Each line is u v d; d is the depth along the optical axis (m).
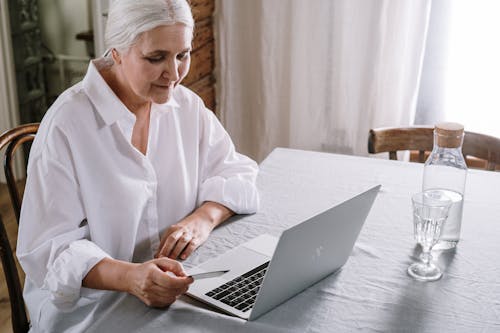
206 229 1.45
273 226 1.49
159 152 1.53
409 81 2.85
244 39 3.18
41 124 1.36
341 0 2.83
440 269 1.30
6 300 2.41
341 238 1.23
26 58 3.41
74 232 1.30
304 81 3.02
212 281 1.24
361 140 3.03
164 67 1.27
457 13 2.76
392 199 1.63
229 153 1.69
